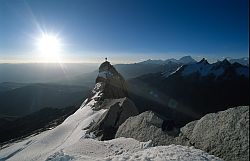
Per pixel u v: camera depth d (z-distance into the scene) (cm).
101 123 4319
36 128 11919
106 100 6850
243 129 1830
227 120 1980
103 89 9100
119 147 2703
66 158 2139
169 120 2753
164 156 1830
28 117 14650
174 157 1786
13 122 14312
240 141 1797
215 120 2092
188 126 2366
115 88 9731
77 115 6894
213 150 1925
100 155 2605
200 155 1847
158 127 2694
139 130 2847
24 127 12719
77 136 4378
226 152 1834
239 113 1941
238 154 1759
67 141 4519
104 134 3622
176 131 2492
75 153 2747
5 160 4488
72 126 5753
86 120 5531
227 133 1911
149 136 2642
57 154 2228
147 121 2875
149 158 1823
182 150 1980
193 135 2208
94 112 6431
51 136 5244
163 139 2478
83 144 3044
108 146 2806
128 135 2934
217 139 1950
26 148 4912
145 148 2466
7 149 5428
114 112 4597
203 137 2084
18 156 4397
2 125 14038
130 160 1856
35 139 5500
